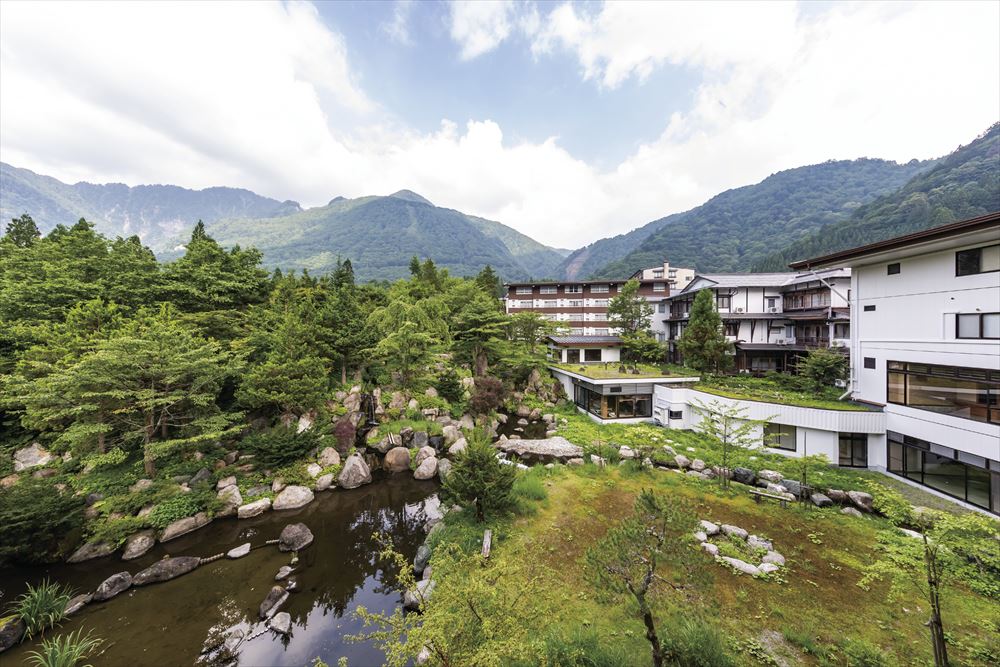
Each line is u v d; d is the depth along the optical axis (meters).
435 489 19.52
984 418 14.20
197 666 9.35
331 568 13.30
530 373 36.97
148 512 14.97
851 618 9.19
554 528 13.56
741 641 8.48
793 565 11.32
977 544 7.29
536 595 7.72
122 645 9.94
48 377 14.59
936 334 16.06
